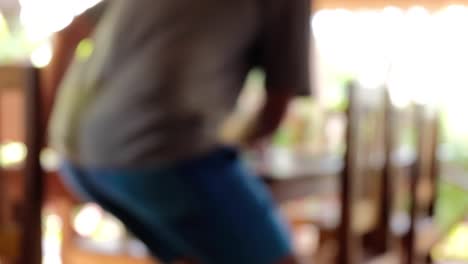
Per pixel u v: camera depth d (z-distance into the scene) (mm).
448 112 4691
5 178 1507
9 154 1580
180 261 1313
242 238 1218
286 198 1586
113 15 1261
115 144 1189
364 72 5496
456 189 2830
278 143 2848
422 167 2344
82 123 1240
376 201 1908
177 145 1158
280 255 1261
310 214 2219
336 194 1795
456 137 4348
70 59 1386
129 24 1212
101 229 2463
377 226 1937
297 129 2953
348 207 1677
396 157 1951
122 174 1196
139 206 1233
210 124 1193
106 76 1224
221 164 1212
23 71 1387
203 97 1179
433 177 2520
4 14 3705
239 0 1200
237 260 1225
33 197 1436
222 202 1200
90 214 2469
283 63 1271
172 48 1164
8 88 1400
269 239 1248
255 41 1266
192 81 1166
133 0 1225
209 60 1183
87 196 1337
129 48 1200
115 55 1218
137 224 1325
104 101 1212
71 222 2125
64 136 1284
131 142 1173
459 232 3453
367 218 1877
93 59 1269
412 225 2189
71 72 1343
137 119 1168
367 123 1732
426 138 2420
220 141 1212
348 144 1643
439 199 2701
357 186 1702
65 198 1652
